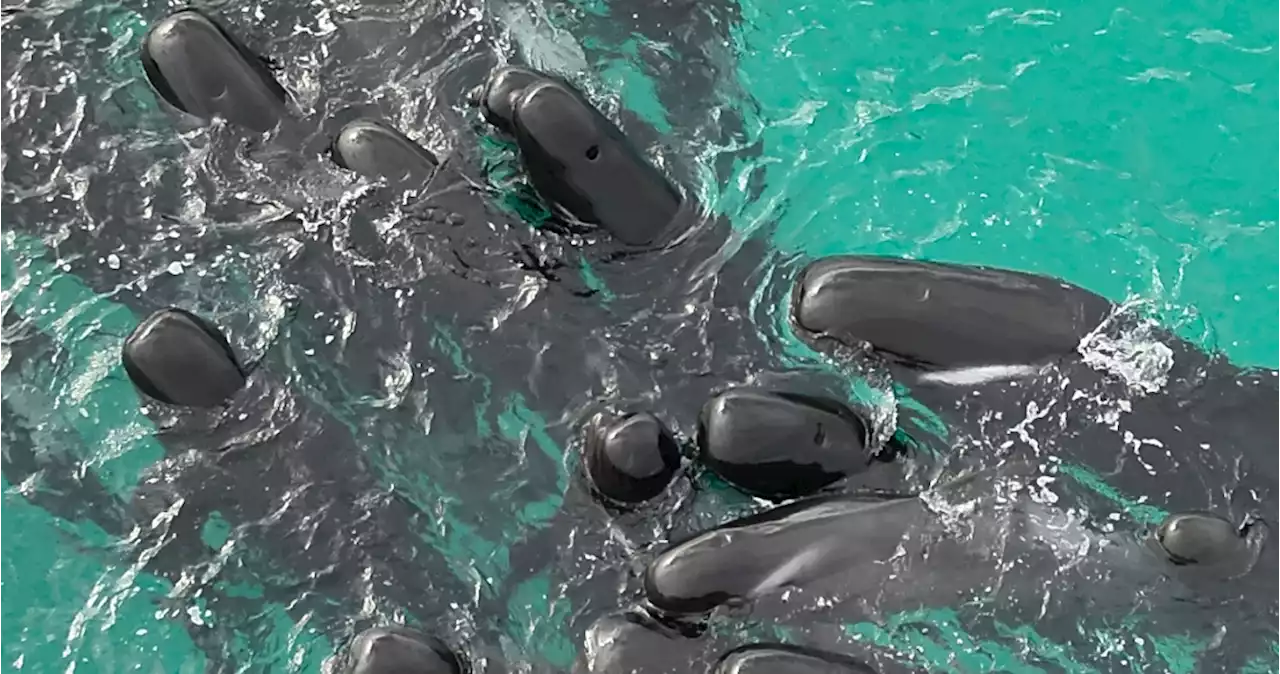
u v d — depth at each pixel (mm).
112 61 22047
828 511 20016
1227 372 20891
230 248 21312
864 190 22062
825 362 20828
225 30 21641
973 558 20000
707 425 20203
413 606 20203
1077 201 22141
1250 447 20547
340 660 19844
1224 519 20125
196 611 20266
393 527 20438
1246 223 22062
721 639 19766
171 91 21469
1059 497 20297
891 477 20375
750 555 19812
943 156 22312
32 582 20391
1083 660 19859
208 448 20641
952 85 22703
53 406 20797
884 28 23031
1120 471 20438
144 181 21516
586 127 20875
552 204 21125
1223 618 19984
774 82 22625
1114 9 23156
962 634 19844
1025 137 22453
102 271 21266
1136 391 20703
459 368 20953
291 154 21531
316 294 21141
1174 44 22969
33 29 22234
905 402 20703
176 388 20562
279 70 22016
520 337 21047
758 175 21984
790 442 20141
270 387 20797
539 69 22141
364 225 21281
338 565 20344
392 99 21938
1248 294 21703
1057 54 22906
